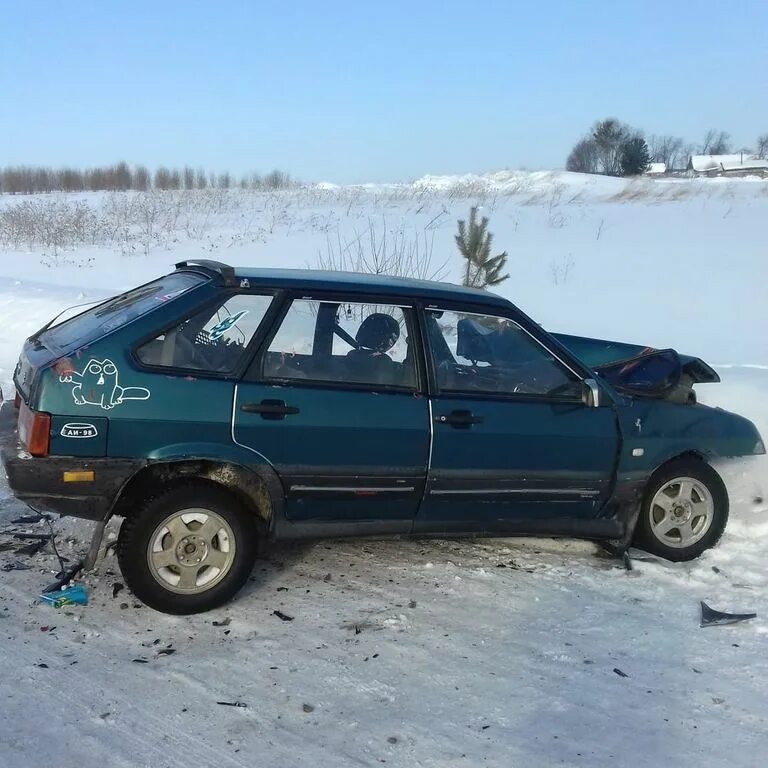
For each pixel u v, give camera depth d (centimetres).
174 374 389
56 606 405
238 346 403
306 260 1803
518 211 2744
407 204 3023
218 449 390
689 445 477
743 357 928
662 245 1989
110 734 306
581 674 362
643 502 486
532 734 316
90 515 387
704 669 369
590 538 477
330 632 392
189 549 398
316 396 405
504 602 430
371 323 426
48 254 2105
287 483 405
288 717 322
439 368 432
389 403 415
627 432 458
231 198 3256
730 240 2041
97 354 382
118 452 380
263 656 368
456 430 423
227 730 312
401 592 438
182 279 445
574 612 421
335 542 503
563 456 445
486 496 437
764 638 398
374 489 417
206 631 389
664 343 1026
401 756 299
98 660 358
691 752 307
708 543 498
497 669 363
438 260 1673
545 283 1532
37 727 308
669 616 420
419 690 344
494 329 450
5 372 869
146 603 397
